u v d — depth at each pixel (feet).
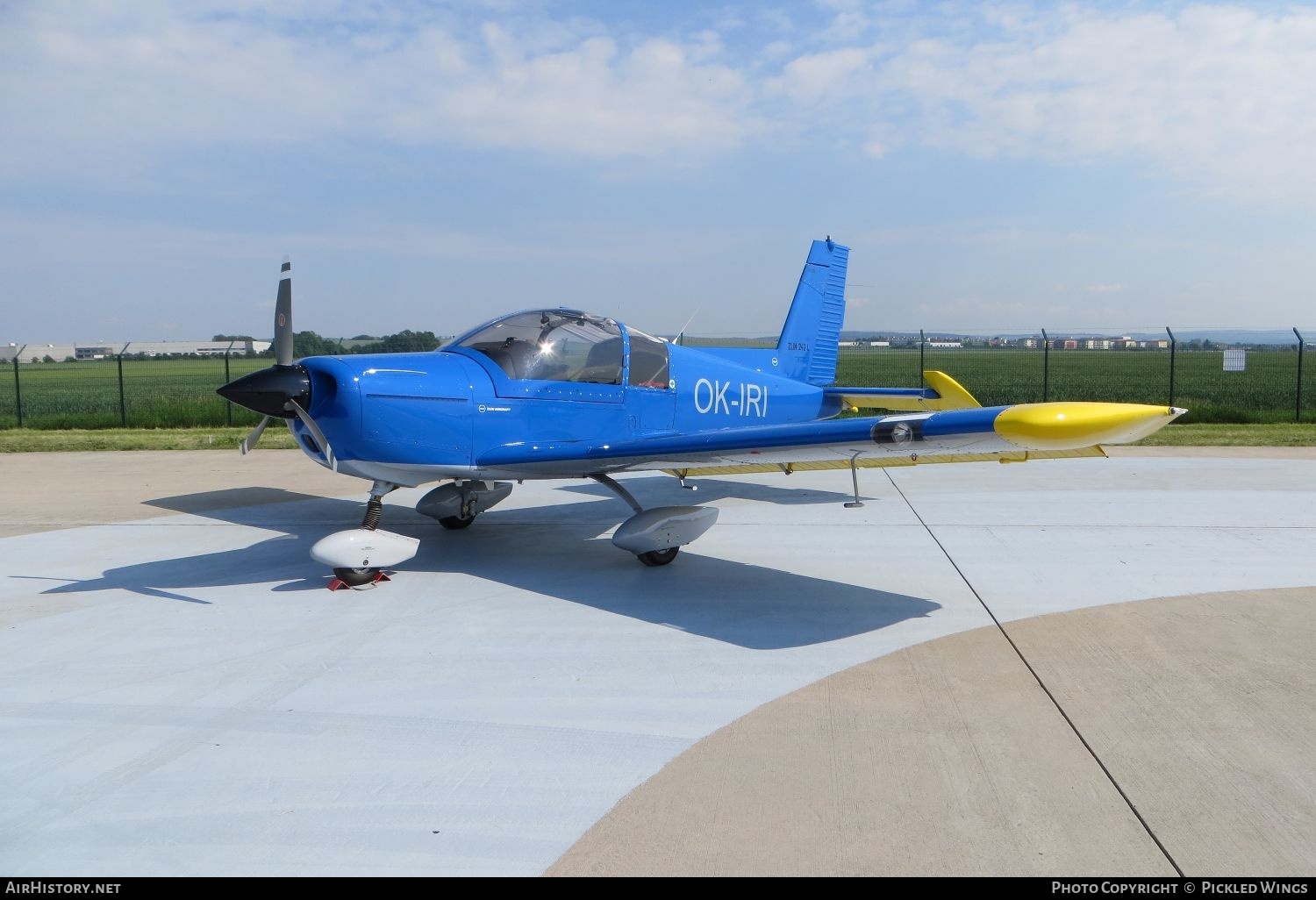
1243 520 24.58
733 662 13.80
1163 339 64.39
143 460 39.19
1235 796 9.45
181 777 10.01
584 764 10.32
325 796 9.58
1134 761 10.26
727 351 27.35
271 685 12.89
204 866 8.23
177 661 13.93
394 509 27.86
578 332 21.53
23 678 13.15
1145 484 30.89
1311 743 10.72
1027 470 34.73
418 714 11.82
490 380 19.75
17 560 20.88
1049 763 10.23
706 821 9.01
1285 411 55.26
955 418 14.11
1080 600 17.04
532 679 13.12
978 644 14.57
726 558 20.95
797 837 8.70
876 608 16.72
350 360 18.47
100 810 9.29
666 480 34.09
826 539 22.94
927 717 11.61
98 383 118.42
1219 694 12.28
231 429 54.29
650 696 12.44
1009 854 8.38
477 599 17.51
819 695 12.42
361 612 16.62
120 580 19.03
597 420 21.71
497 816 9.14
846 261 31.89
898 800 9.41
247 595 17.87
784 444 16.21
